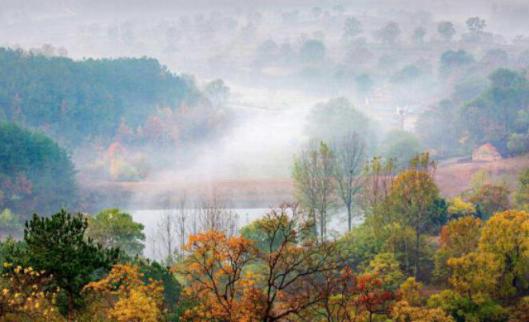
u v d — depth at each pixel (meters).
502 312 86.94
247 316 49.34
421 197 116.25
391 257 100.38
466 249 104.00
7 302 43.72
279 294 54.12
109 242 99.06
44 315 44.38
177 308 55.91
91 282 49.84
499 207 143.62
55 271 50.41
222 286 62.16
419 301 90.56
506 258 95.88
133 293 47.78
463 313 86.56
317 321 60.09
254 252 53.84
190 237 52.59
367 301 63.41
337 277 63.47
